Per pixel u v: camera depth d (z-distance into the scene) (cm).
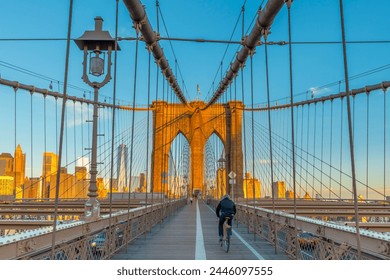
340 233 462
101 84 789
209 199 4622
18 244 371
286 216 758
